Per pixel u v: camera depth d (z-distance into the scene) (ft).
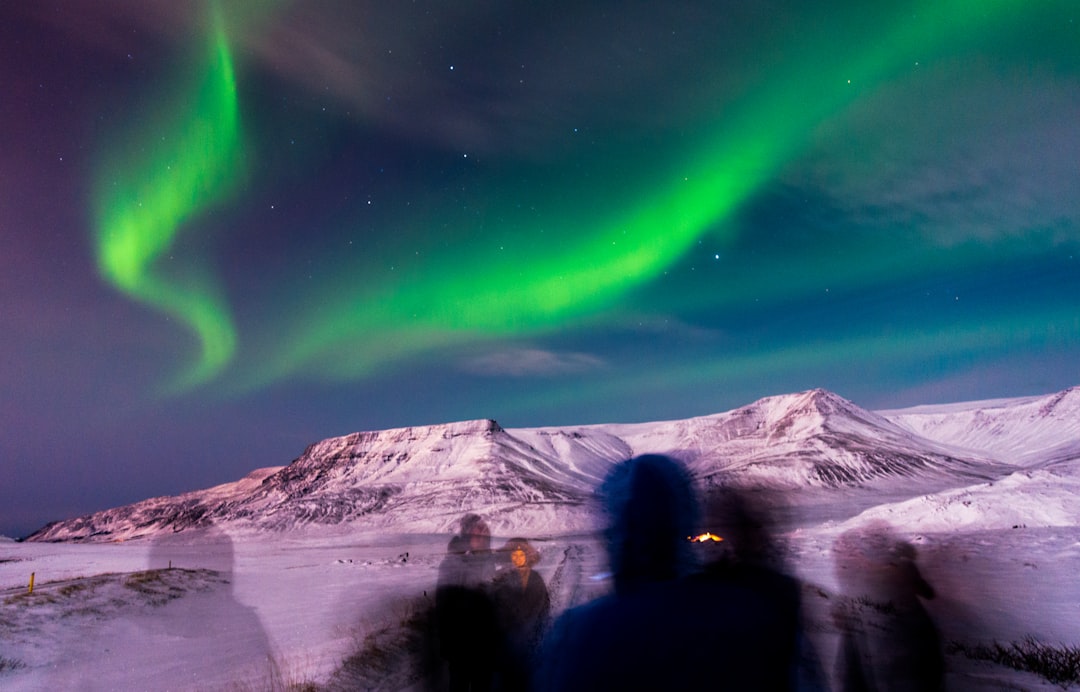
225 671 34.99
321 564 146.10
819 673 24.20
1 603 54.60
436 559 150.10
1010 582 54.54
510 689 22.82
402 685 32.09
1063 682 24.54
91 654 42.55
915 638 21.11
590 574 59.93
